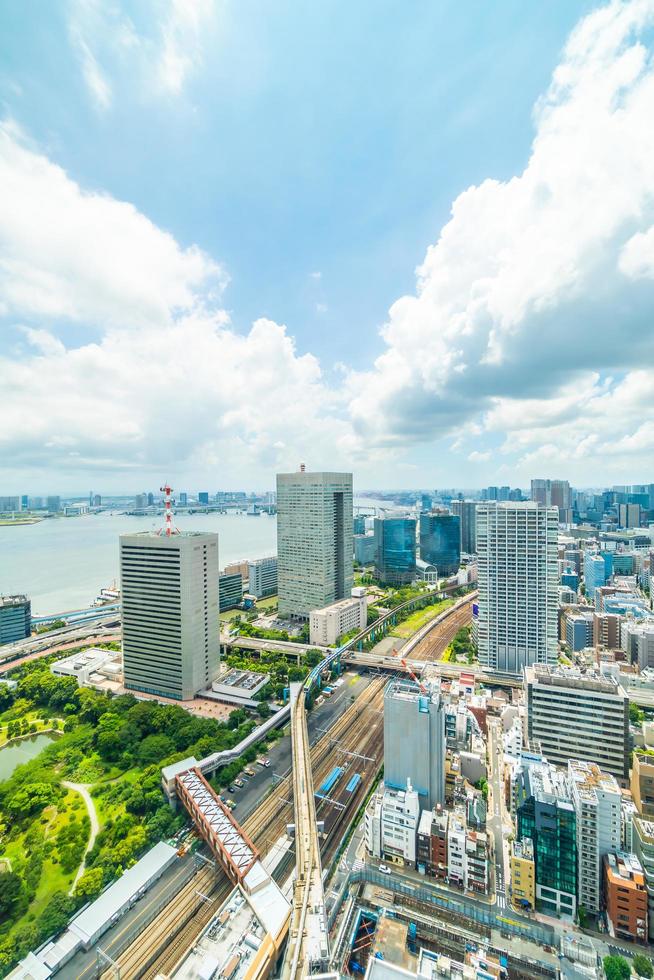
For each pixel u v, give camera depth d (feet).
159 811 467.11
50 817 481.05
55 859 421.18
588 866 377.71
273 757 581.53
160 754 580.71
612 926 355.15
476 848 398.42
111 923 359.05
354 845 446.60
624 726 525.34
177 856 425.69
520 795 440.04
